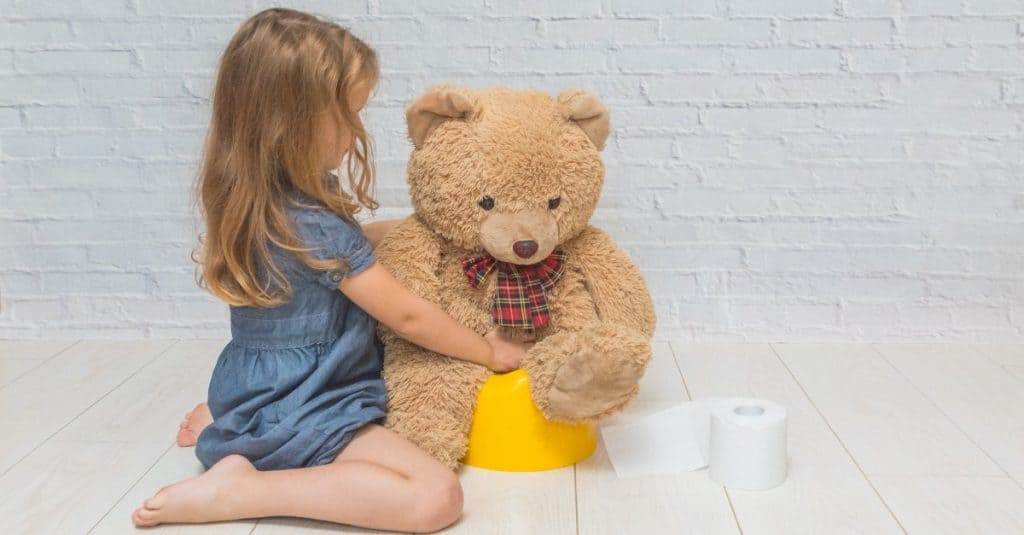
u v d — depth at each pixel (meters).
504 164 1.33
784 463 1.32
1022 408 1.60
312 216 1.28
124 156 1.95
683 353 1.90
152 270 2.00
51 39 1.91
